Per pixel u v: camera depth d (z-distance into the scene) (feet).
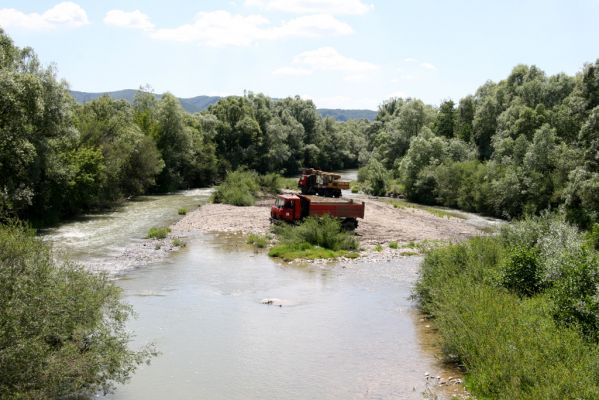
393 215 176.04
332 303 73.51
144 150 203.62
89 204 161.38
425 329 63.00
